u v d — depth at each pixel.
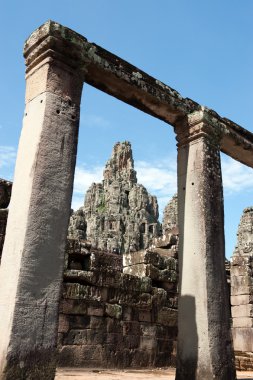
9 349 5.83
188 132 9.99
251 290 15.38
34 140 7.08
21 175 7.09
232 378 8.21
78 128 7.60
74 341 10.71
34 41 7.77
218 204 9.46
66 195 7.11
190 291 8.80
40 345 6.16
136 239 81.81
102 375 9.62
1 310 6.28
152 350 12.52
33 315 6.20
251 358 13.85
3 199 10.91
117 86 8.96
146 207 94.88
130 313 12.29
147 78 9.32
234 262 16.14
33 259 6.42
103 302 11.63
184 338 8.62
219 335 8.34
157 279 13.54
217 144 10.10
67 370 10.16
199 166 9.55
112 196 94.38
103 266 11.98
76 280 11.40
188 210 9.44
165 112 9.93
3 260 6.71
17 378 5.80
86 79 8.65
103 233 83.56
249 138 11.37
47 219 6.75
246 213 31.80
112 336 11.56
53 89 7.39
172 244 14.95
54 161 7.08
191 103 10.23
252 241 30.33
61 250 6.83
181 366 8.46
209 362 7.98
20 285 6.18
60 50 7.64
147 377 9.55
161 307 13.21
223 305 8.67
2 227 10.39
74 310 10.94
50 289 6.52
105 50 8.54
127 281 12.45
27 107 7.66
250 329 14.81
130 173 102.94
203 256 8.76
